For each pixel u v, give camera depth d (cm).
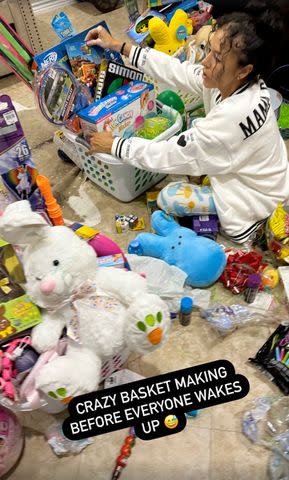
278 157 126
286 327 110
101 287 90
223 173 122
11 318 86
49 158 172
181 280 118
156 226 128
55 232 85
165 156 121
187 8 175
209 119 113
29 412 103
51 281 79
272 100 154
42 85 125
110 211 150
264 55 106
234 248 135
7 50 127
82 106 138
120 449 96
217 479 91
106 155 130
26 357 85
